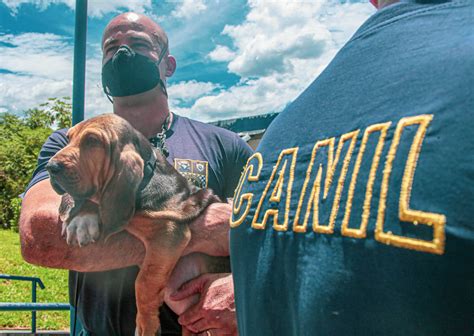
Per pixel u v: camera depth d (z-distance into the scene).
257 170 0.44
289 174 0.40
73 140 0.70
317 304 0.33
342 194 0.34
